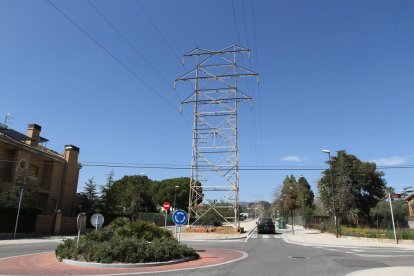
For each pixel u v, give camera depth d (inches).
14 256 634.8
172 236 696.4
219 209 1721.2
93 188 1711.4
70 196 1713.8
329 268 526.0
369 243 1061.8
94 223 626.8
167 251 574.6
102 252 531.2
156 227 687.7
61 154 1768.0
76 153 1784.0
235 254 729.0
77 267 504.4
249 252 778.2
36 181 1491.1
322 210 2780.5
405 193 3088.1
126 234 649.6
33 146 1592.0
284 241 1167.6
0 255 653.3
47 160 1628.9
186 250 629.3
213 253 742.5
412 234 1081.4
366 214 2081.7
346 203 1989.4
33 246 869.8
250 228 2283.5
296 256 695.1
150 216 2687.0
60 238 1181.1
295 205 3275.1
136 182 3491.6
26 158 1472.7
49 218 1343.5
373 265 561.6
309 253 758.5
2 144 1376.7
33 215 1267.2
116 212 1791.3
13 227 1184.8
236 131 1565.0
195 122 1590.8
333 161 2181.3
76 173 1798.7
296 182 3585.1
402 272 469.4
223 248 885.2
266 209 6171.3
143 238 622.5
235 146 1561.3
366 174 2133.4
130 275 447.5
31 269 484.4
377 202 2101.4
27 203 1285.7
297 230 2026.3
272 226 1646.2
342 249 866.8
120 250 534.9
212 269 508.7
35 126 1649.9
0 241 1002.1
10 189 1298.0
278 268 523.8
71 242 602.9
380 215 1962.4
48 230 1334.9
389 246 963.3
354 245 992.2
